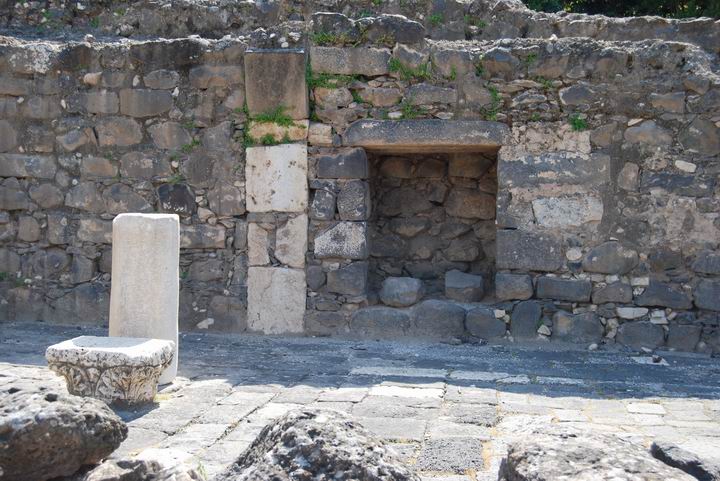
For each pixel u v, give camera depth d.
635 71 7.80
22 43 8.88
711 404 5.70
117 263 5.94
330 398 5.64
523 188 7.96
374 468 3.19
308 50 8.16
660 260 7.77
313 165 8.21
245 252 8.38
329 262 8.21
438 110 8.06
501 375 6.51
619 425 5.10
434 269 8.96
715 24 9.08
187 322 8.43
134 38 10.97
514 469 3.26
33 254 8.81
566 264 7.90
